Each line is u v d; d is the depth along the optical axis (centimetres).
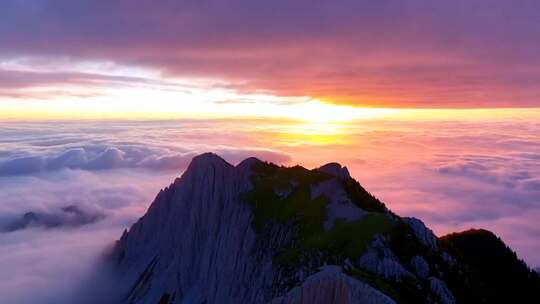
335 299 5228
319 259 6391
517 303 8544
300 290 5406
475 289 6638
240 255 8181
